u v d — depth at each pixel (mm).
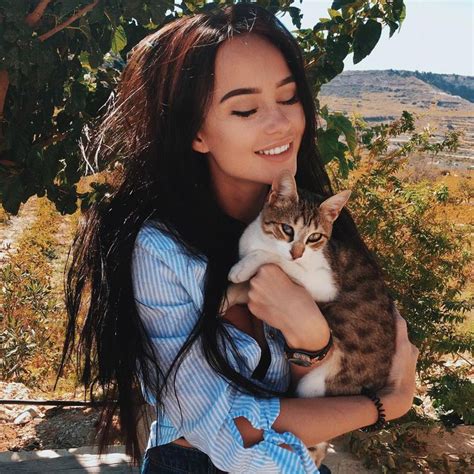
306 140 2289
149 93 1998
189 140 1969
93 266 1910
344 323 2580
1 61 3256
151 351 1770
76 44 3758
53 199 4059
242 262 2166
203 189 2020
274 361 1993
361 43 3785
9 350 5730
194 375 1723
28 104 3885
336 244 2809
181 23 2002
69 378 5672
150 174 1979
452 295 5141
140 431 2689
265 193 2564
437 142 5582
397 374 2205
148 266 1797
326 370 2492
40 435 4617
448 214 6078
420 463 4496
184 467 1845
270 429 1712
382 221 4965
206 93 1911
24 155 3852
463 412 4855
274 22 2045
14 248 11039
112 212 1949
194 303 1799
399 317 2693
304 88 2094
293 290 1938
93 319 1893
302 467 1699
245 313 2090
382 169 5238
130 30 3836
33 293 6500
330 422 1823
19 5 3215
